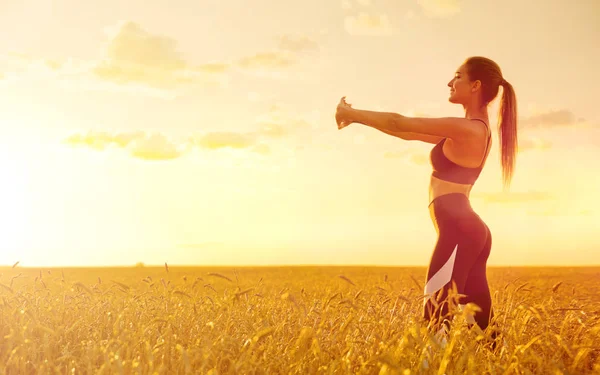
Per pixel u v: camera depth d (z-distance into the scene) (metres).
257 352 3.66
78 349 4.09
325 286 12.25
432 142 5.77
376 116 5.06
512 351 3.73
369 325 4.30
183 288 7.03
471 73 5.28
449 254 4.92
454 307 4.04
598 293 9.95
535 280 13.67
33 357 3.75
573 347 3.62
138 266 72.50
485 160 5.23
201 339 4.05
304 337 3.55
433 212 5.19
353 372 3.34
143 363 3.61
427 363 3.25
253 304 5.86
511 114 5.39
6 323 4.62
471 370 3.26
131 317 5.18
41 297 6.50
